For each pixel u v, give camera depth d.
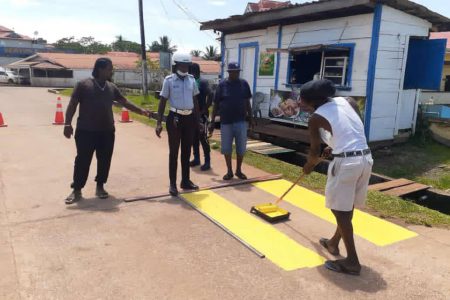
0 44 57.81
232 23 12.69
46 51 62.22
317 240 4.22
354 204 3.53
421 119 11.13
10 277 3.35
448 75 17.11
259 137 11.23
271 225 4.59
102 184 5.38
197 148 7.10
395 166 8.76
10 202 5.11
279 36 11.83
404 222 4.73
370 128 9.55
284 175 6.70
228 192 5.74
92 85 4.98
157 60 39.78
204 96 6.83
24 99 21.20
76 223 4.49
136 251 3.87
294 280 3.43
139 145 8.90
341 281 3.42
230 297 3.16
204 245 4.04
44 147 8.45
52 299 3.07
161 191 5.68
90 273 3.46
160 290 3.23
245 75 13.62
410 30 9.66
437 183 7.60
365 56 9.41
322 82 3.43
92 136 5.04
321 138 3.65
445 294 3.26
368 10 9.20
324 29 10.41
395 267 3.68
